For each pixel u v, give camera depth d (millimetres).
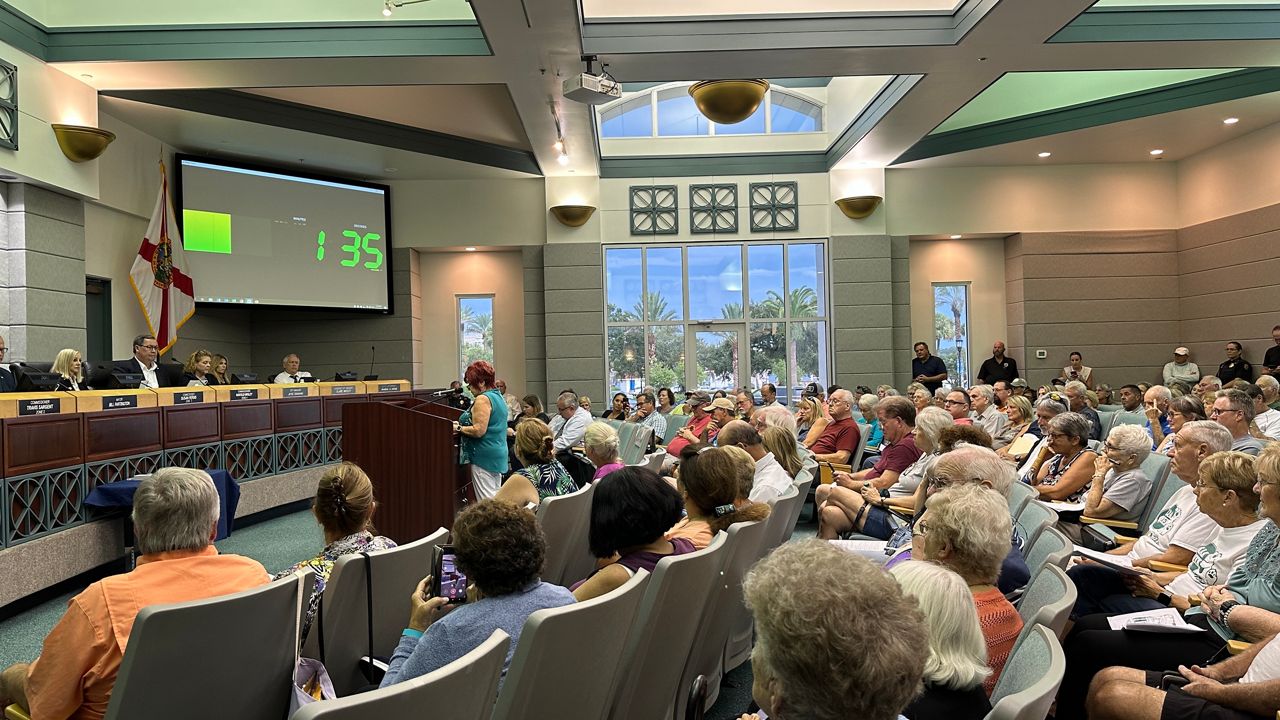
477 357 11977
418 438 5148
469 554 1819
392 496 5191
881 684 1066
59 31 6820
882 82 9070
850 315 11359
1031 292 11406
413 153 9859
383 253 11141
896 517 4262
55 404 4531
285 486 6945
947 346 12000
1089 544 3736
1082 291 11398
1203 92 9000
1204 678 2010
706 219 11523
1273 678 1915
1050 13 6207
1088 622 2543
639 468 2422
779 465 4230
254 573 2029
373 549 2586
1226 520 2723
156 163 8953
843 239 11398
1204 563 2758
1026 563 2645
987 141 10438
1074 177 11453
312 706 1107
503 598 1823
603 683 1737
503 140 10523
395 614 2451
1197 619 2500
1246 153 10164
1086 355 11383
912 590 1628
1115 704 2080
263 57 6840
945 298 12023
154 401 5477
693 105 11695
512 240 11500
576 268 11398
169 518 1931
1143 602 2770
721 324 11586
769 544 3168
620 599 1673
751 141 11562
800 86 11523
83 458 4734
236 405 6371
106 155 8117
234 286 9625
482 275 11961
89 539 4727
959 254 11992
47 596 4512
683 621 2092
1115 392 11367
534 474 3963
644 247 11602
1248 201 10172
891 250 11516
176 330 8906
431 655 1767
